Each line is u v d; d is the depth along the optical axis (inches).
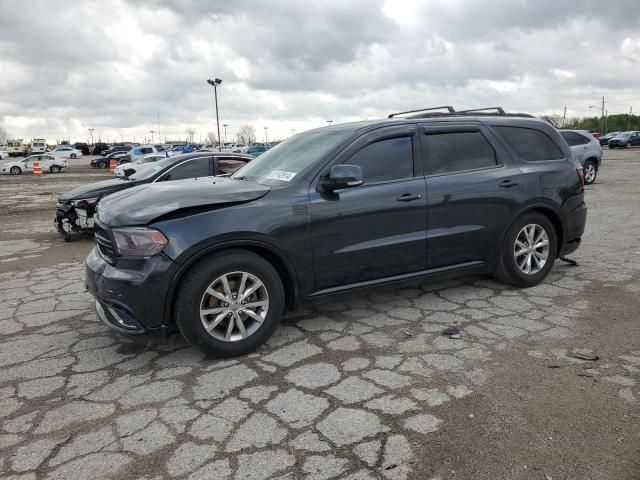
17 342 163.9
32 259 294.2
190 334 139.2
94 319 183.9
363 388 127.4
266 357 146.9
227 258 140.6
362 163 164.7
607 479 92.7
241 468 98.1
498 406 117.1
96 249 156.6
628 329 159.2
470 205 181.5
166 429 112.0
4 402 125.6
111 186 336.2
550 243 204.8
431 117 183.2
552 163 205.2
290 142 188.9
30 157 1486.2
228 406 120.8
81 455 103.7
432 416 113.9
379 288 169.5
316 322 173.0
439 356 144.1
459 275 187.8
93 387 132.1
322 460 99.8
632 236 300.5
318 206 153.3
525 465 97.0
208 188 151.6
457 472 95.5
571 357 140.9
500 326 164.9
